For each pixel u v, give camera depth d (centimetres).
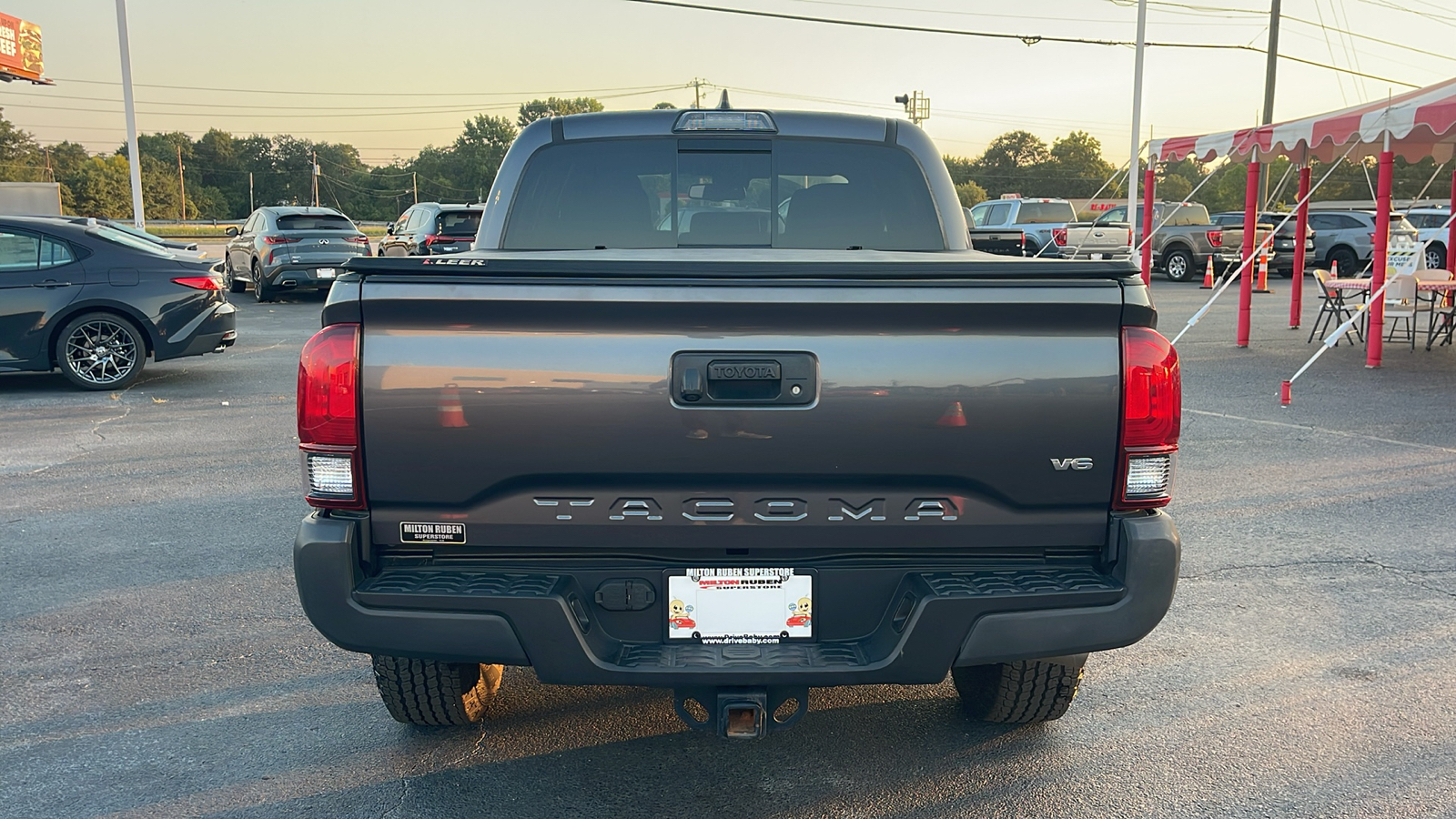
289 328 1661
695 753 331
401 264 245
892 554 263
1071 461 253
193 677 390
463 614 252
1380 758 325
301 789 309
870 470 251
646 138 412
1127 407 251
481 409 249
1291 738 339
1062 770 319
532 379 248
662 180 414
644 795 304
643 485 253
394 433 250
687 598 262
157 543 557
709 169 414
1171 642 422
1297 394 1017
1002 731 346
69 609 461
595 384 248
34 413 928
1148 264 1723
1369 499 639
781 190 417
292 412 938
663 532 256
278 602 470
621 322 246
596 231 416
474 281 244
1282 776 314
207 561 527
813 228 419
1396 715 355
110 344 1047
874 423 249
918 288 244
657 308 244
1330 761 324
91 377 1046
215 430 855
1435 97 1077
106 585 492
